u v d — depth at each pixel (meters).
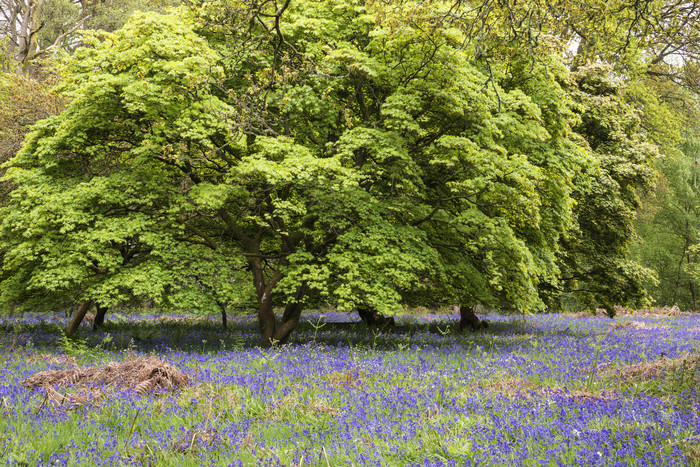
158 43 12.80
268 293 15.11
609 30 9.17
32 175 14.14
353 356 11.95
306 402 7.37
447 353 13.19
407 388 8.19
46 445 5.53
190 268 13.68
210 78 8.69
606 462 4.82
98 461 5.13
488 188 13.93
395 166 13.86
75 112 14.01
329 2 15.53
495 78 14.71
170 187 13.89
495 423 6.09
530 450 5.20
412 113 14.77
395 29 9.07
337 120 15.02
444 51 12.86
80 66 14.16
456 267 15.38
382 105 13.54
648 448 5.09
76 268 13.02
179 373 8.80
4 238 15.03
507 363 11.12
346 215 14.08
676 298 42.88
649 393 7.77
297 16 14.33
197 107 12.94
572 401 7.21
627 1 8.66
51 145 14.06
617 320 30.70
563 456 4.96
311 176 12.44
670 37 9.27
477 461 5.00
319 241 15.00
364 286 13.16
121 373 8.83
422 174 15.05
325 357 11.95
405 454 5.28
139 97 12.57
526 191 14.12
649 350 13.39
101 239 12.58
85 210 13.81
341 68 13.99
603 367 10.39
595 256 23.14
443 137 13.20
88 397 7.42
